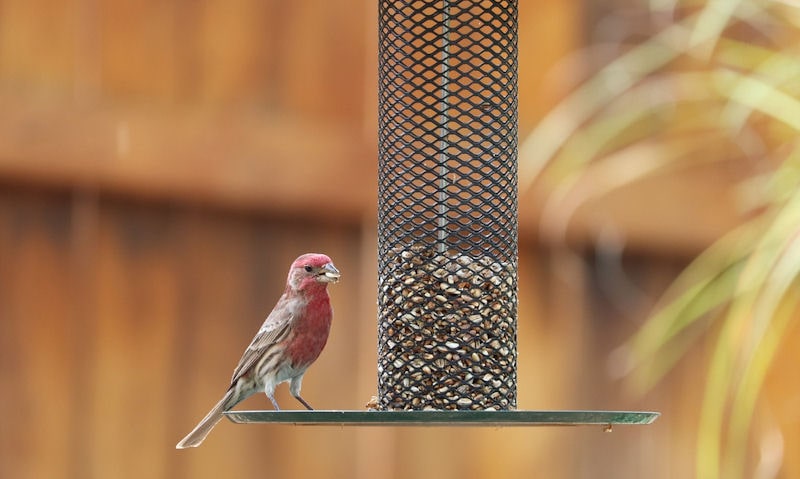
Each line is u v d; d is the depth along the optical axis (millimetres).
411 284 8820
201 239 11031
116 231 10797
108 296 10742
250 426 11188
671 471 12180
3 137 10414
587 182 11109
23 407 10445
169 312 10906
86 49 10734
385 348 8906
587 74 11914
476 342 8773
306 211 11258
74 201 10703
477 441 11719
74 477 10547
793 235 6855
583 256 11922
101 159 10695
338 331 11312
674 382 12211
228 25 11188
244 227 11141
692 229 12102
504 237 9000
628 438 12102
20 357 10469
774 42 9492
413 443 11562
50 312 10586
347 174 11383
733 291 7609
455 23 10344
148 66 10914
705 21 8086
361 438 11453
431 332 8773
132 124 10812
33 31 10578
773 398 11906
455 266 8805
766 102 7574
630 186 11969
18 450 10398
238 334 11070
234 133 11094
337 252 11359
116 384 10719
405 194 8992
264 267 11156
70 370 10602
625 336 12000
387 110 9070
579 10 11969
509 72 9070
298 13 11406
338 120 11422
